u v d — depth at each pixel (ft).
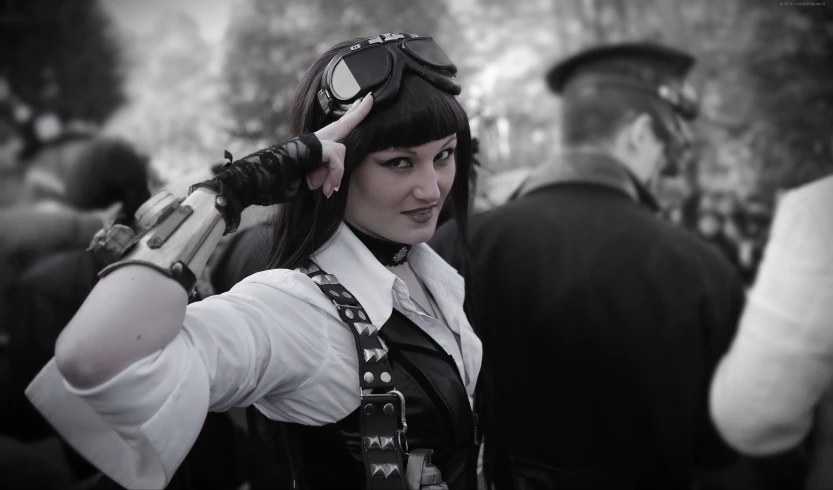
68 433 2.83
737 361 5.34
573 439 7.09
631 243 7.06
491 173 8.15
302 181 3.10
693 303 6.90
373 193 3.28
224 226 2.80
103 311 2.48
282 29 14.20
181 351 2.64
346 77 3.20
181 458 2.66
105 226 2.70
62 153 10.68
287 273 3.22
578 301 7.05
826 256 4.79
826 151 11.80
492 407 3.90
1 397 7.07
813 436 5.36
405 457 3.14
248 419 3.89
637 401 7.01
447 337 3.49
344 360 3.17
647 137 7.92
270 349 2.98
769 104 11.83
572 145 7.84
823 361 4.93
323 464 3.23
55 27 15.52
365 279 3.33
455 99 3.31
